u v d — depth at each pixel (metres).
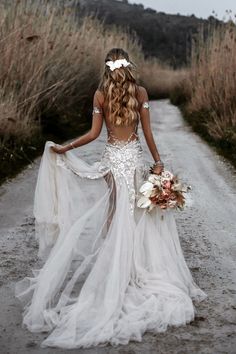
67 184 4.56
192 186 9.02
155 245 4.40
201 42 19.48
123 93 4.28
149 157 10.83
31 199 7.98
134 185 4.43
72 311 4.04
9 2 12.89
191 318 4.11
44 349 3.71
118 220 4.29
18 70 11.90
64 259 4.27
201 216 7.21
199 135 15.55
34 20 13.15
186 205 4.43
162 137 15.45
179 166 10.80
